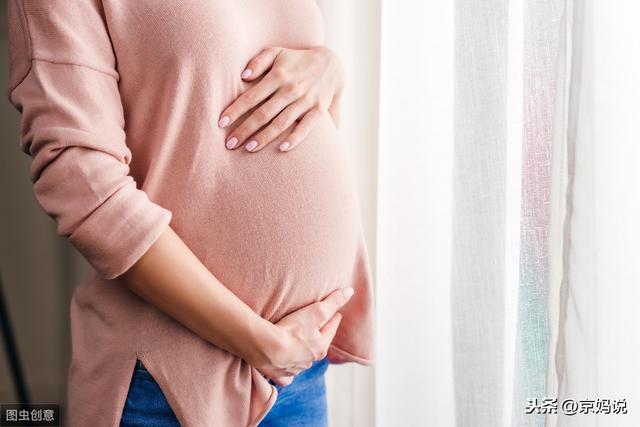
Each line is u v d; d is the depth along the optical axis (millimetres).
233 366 859
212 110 860
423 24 1333
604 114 985
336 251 974
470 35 1186
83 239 782
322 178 956
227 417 860
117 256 781
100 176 780
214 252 874
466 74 1188
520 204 1162
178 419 826
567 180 1020
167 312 828
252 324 837
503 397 1167
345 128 1536
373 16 1490
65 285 2246
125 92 859
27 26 807
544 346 1148
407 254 1367
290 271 909
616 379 981
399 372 1381
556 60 1105
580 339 979
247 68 937
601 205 984
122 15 833
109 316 856
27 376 2232
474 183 1178
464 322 1193
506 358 1169
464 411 1197
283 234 900
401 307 1375
